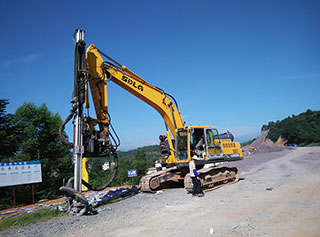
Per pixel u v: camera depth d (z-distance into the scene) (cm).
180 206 793
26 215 890
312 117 10538
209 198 884
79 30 917
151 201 937
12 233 655
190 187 1012
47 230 646
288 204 691
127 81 1088
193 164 962
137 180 2241
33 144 2239
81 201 789
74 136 870
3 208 1584
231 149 1291
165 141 1227
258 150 6688
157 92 1184
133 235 543
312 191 839
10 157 1956
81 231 613
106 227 629
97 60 1020
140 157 3553
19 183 1209
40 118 2325
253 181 1217
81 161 851
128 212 778
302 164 1998
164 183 1270
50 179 2239
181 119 1245
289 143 10906
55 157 2434
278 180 1169
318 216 562
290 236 458
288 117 13838
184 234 517
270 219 568
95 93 1006
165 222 621
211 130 1208
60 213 850
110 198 1123
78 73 891
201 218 627
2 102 1870
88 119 919
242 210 670
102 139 938
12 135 1864
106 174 2483
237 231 507
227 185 1179
